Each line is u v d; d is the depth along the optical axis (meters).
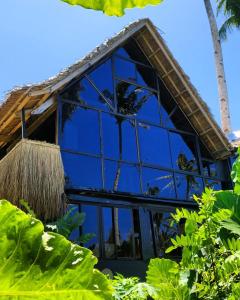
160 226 11.96
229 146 14.00
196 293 3.06
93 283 1.04
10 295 0.98
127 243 11.04
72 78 10.36
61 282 1.01
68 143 10.91
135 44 13.63
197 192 13.52
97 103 11.98
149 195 12.13
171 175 13.09
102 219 10.84
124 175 11.91
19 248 0.97
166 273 3.51
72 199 10.42
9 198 9.15
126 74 13.12
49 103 10.66
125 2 1.13
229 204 4.35
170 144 13.52
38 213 8.76
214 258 3.18
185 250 3.23
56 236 1.02
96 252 10.37
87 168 11.08
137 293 3.00
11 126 11.25
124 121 12.55
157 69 13.88
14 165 9.18
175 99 14.05
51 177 9.16
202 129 14.09
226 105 17.88
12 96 9.24
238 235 3.45
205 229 3.31
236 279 3.09
